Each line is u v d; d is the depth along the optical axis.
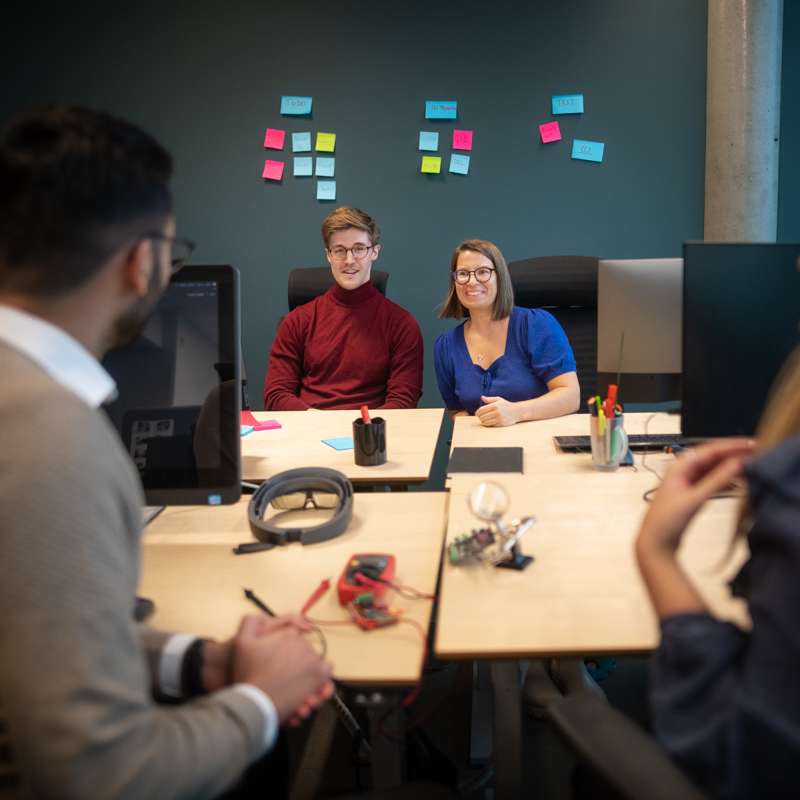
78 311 0.60
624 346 1.63
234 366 1.17
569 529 1.11
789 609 0.48
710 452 0.71
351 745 1.64
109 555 0.53
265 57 3.36
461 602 0.90
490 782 1.47
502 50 3.25
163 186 0.64
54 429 0.52
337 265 2.57
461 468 1.45
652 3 3.16
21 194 0.55
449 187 3.38
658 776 0.59
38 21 3.42
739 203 3.13
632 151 3.27
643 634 0.81
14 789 0.56
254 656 0.73
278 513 1.28
